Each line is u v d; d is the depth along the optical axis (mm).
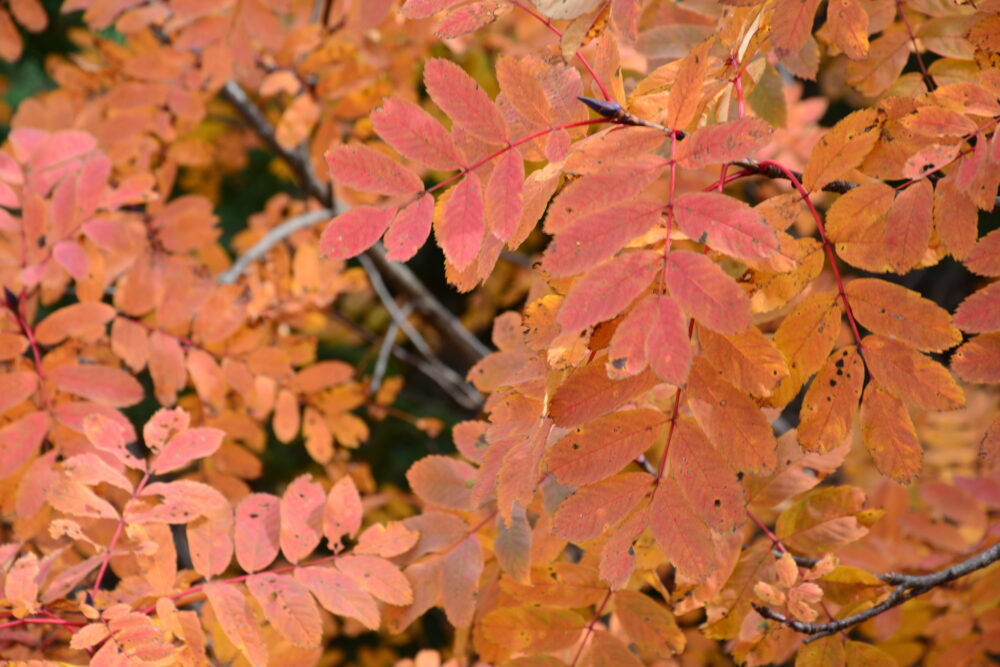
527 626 1610
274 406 2367
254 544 1613
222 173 4262
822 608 1617
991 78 1497
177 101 2271
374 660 3389
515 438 1539
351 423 2209
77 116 2438
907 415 1481
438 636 3881
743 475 1625
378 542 1615
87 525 1676
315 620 1586
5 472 1717
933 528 1977
